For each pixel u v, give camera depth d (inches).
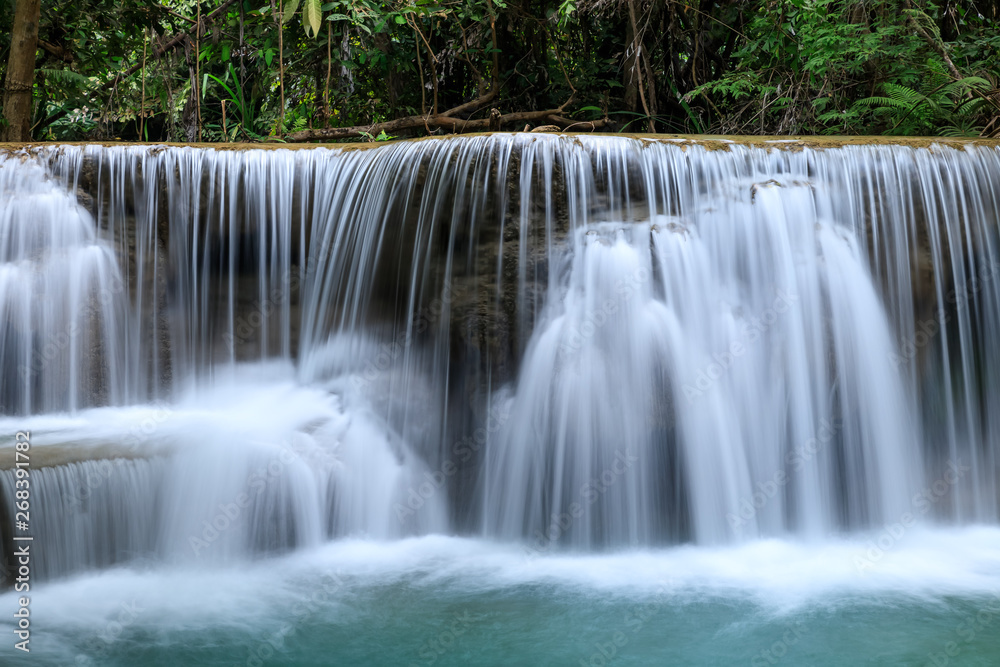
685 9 489.1
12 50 383.9
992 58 413.1
